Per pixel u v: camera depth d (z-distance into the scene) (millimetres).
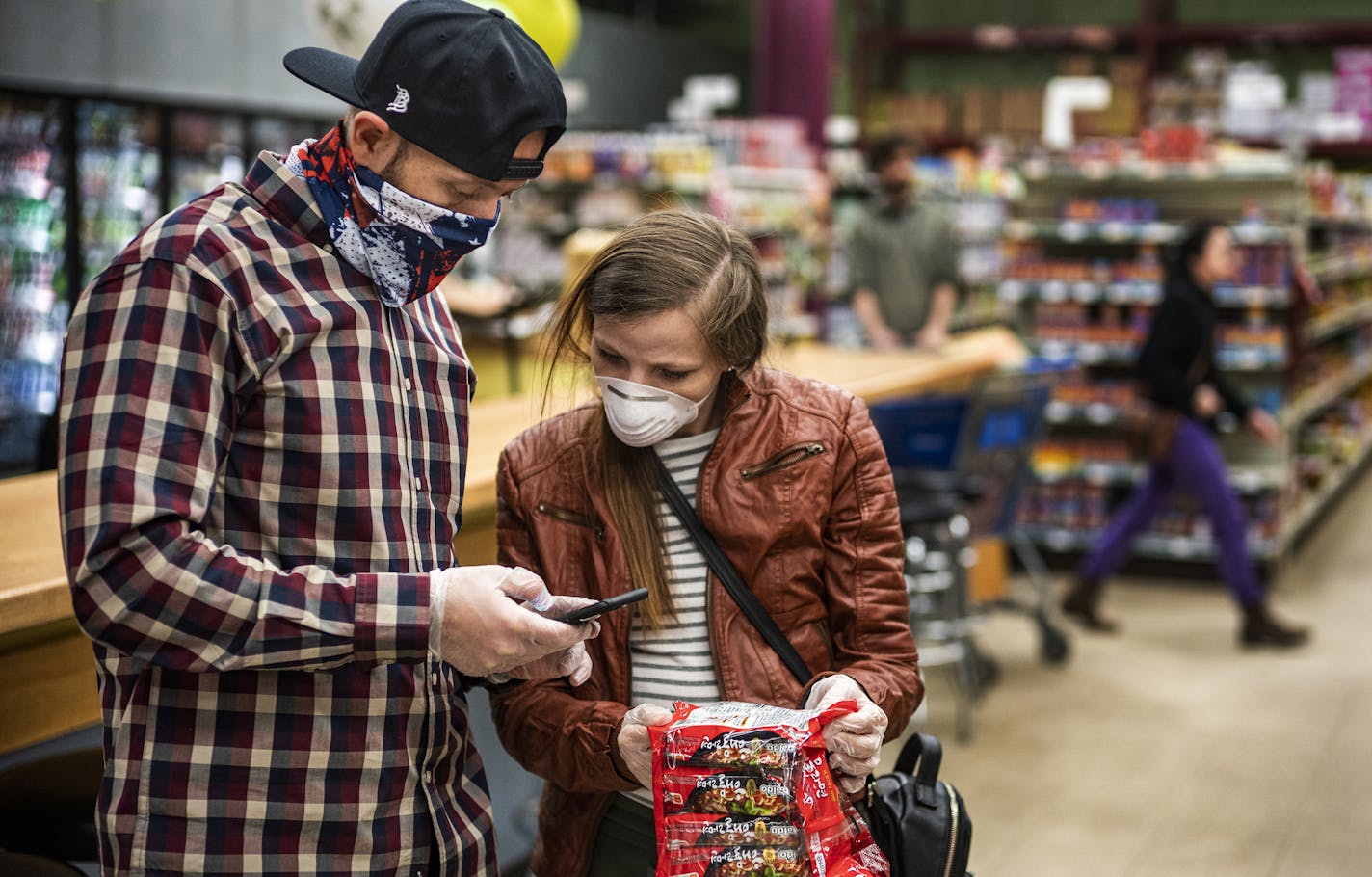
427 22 1253
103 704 1332
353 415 1292
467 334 4684
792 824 1343
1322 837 3754
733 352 1470
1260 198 6824
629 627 1566
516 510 1619
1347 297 8875
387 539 1312
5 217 6016
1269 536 6605
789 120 11828
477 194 1295
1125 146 7246
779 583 1550
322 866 1306
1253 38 12125
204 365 1213
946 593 4395
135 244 1239
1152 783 4145
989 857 3600
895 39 13547
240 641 1188
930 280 7062
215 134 7039
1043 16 13312
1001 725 4656
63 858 1734
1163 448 5594
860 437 1591
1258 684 5109
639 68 12531
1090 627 5855
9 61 5867
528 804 3523
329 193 1295
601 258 1489
